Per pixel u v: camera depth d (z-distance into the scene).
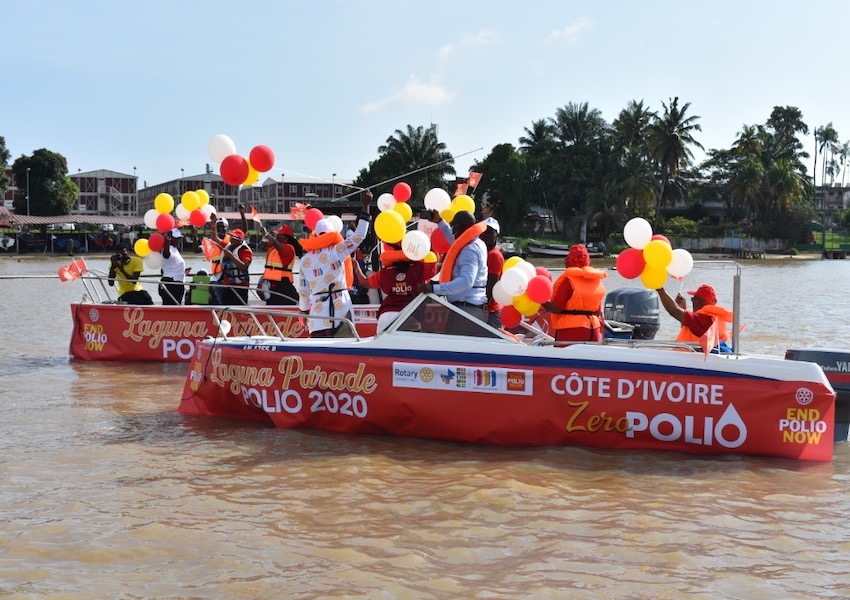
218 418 8.34
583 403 7.07
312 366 7.69
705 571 4.77
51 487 6.18
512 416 7.17
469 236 7.45
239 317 11.73
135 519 5.52
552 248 60.44
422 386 7.34
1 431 7.84
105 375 10.88
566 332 7.59
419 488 6.16
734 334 7.20
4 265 49.47
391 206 10.09
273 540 5.16
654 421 6.97
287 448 7.21
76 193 96.19
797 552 5.05
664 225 80.00
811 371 6.82
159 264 12.52
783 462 6.82
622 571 4.76
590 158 79.50
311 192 93.06
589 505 5.83
